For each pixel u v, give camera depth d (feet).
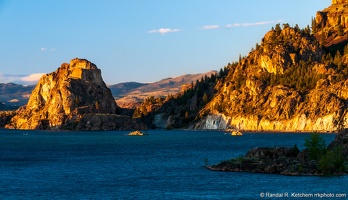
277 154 521.24
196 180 464.24
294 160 498.28
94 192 417.08
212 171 521.65
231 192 401.08
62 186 448.65
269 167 490.08
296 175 465.88
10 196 405.18
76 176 514.68
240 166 513.86
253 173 490.08
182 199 381.19
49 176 515.91
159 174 519.60
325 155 477.77
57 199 392.06
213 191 407.64
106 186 446.19
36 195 407.64
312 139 499.10
